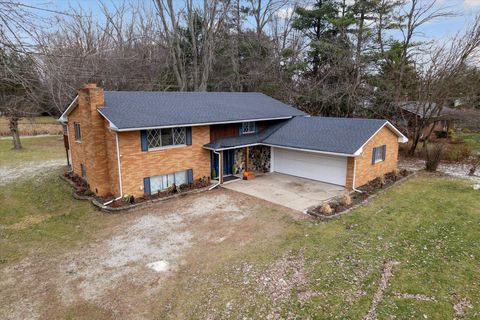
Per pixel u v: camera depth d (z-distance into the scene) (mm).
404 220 11430
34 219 12297
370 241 9742
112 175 13922
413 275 7777
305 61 28875
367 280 7602
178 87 31016
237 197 14367
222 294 7328
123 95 15586
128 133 13180
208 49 29766
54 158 23188
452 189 15297
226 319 6504
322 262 8523
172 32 30844
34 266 8852
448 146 23531
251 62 30938
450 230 10484
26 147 27750
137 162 13641
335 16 29422
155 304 7113
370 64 25156
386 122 16438
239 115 17422
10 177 18062
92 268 8680
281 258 8844
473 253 8852
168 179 15000
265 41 31250
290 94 27031
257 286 7559
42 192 15430
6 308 7090
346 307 6660
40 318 6770
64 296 7477
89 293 7574
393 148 18328
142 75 29500
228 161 18016
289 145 16578
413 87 24328
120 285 7859
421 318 6270
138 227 11273
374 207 12883
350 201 13219
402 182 16781
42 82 8719
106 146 13953
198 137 15898
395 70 24125
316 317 6402
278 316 6504
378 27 25469
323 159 16422
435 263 8344
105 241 10266
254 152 19344
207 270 8398
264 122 19906
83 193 14695
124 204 13047
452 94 23344
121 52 28219
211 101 18703
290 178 17594
